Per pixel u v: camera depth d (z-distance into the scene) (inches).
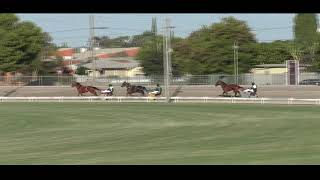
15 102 2493.8
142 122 1438.2
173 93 2758.4
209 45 3816.4
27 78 3395.7
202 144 960.9
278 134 1101.7
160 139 1051.3
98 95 2657.5
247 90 2396.7
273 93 2605.8
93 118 1585.9
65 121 1507.1
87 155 838.5
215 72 3814.0
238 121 1407.5
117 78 3469.5
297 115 1552.7
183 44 3887.8
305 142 962.1
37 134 1188.5
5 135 1175.6
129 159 783.7
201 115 1614.2
